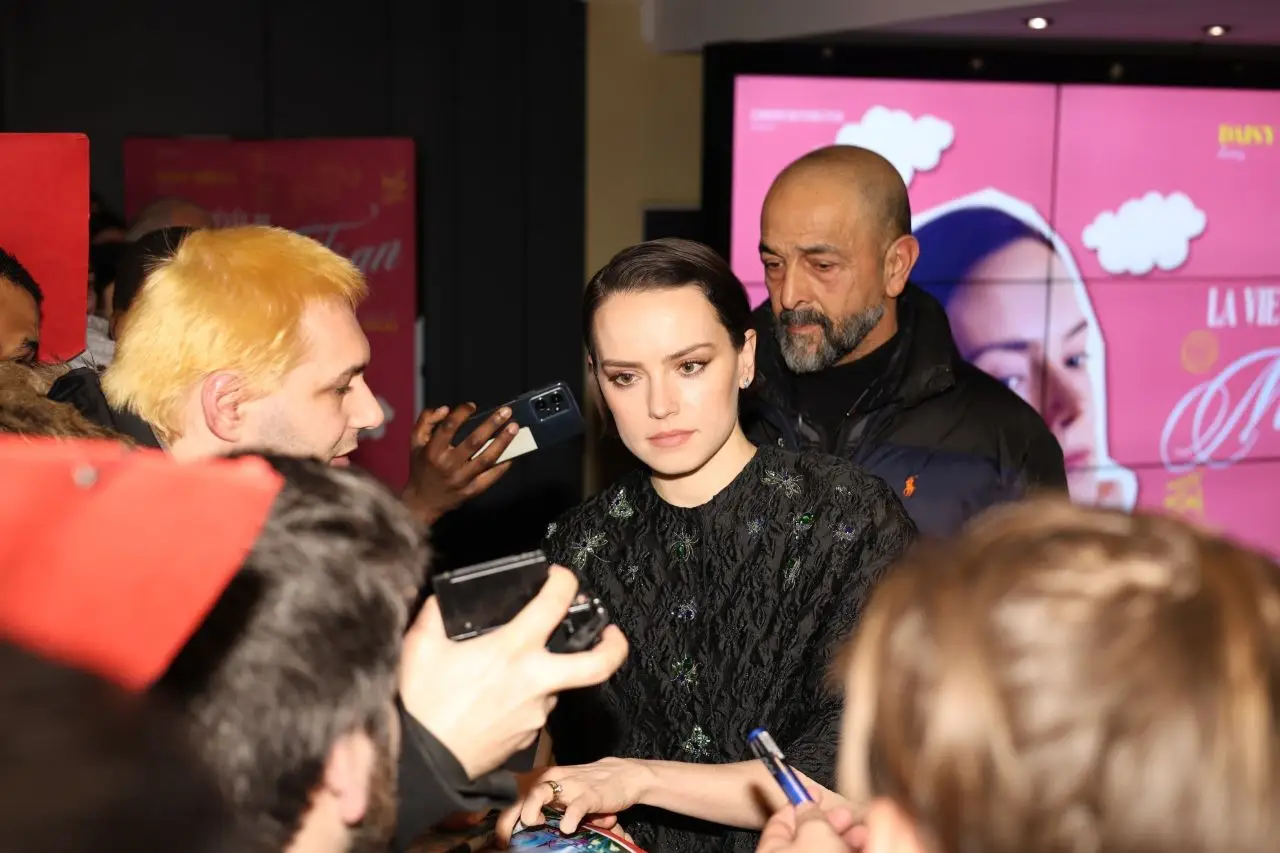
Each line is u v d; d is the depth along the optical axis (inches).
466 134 185.0
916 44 139.2
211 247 53.6
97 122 171.0
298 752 28.2
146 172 171.2
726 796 52.8
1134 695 23.0
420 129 183.3
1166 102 144.2
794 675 58.0
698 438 57.0
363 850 30.2
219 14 173.9
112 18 169.9
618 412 57.6
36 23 167.2
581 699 60.4
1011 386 144.6
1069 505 27.4
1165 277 147.8
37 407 44.9
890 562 57.5
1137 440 149.6
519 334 191.0
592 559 61.0
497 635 34.4
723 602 59.0
